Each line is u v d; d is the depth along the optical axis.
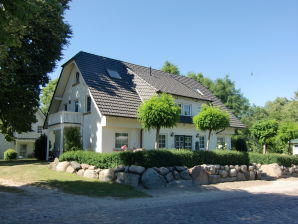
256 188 15.43
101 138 21.62
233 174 17.53
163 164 15.38
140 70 29.33
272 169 20.36
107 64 27.00
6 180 15.23
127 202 10.73
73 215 8.32
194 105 27.84
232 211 9.02
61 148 23.16
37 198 10.84
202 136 28.67
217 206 9.93
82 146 22.81
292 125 27.17
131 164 15.18
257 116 61.34
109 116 21.30
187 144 26.92
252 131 27.83
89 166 16.48
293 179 20.48
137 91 25.31
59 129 24.97
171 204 10.35
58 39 23.98
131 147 23.00
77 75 26.14
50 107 28.88
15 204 9.70
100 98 22.03
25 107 24.72
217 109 20.64
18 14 7.84
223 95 61.66
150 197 12.12
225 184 16.22
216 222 7.52
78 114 24.14
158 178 14.31
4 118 24.97
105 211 8.95
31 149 43.28
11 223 7.33
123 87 24.86
